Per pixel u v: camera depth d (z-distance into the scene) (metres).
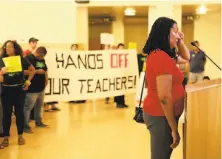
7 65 4.23
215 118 2.21
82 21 9.40
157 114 2.13
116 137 4.95
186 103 2.14
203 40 10.95
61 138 4.91
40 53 5.24
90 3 9.21
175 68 2.11
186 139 2.16
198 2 8.88
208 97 2.19
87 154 4.14
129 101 8.42
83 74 6.65
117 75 7.07
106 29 12.20
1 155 4.12
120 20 11.77
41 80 5.30
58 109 7.28
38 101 5.55
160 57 2.06
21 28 8.62
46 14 8.86
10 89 4.34
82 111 7.09
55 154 4.15
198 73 8.54
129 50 7.22
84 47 9.40
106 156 4.05
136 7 9.49
